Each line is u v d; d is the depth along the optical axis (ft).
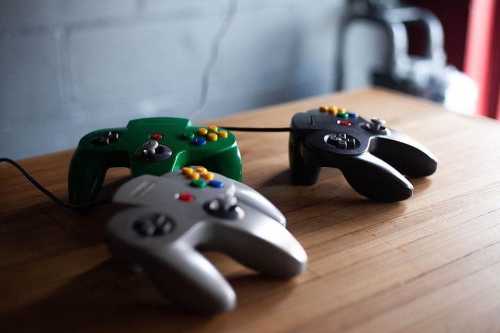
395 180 2.12
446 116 3.04
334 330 1.50
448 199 2.21
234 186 1.83
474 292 1.66
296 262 1.67
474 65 5.75
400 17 5.51
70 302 1.60
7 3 3.99
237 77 5.36
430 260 1.82
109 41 4.52
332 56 5.95
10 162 2.36
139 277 1.72
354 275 1.73
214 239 1.62
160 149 2.05
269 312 1.57
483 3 5.52
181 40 4.90
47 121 4.43
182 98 5.08
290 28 5.55
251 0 5.19
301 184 2.32
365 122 2.36
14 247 1.86
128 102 4.79
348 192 2.27
